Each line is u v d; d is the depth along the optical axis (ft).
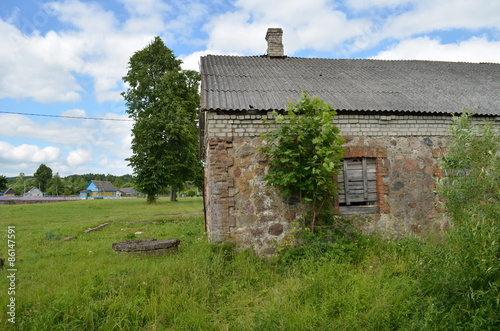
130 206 99.50
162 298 16.49
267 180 25.00
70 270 21.94
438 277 14.85
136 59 100.32
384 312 14.43
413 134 27.73
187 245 30.58
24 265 24.12
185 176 103.91
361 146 26.73
